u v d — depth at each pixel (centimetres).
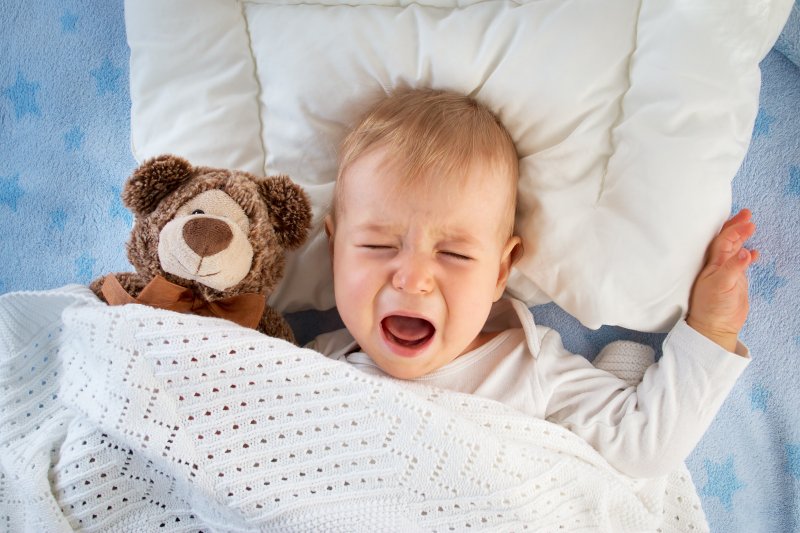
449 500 91
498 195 98
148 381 90
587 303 106
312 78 106
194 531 96
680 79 94
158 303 94
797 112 116
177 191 92
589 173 102
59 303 100
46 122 128
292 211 97
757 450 115
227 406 91
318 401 91
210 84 109
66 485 93
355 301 98
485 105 102
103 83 128
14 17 129
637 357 112
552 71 98
